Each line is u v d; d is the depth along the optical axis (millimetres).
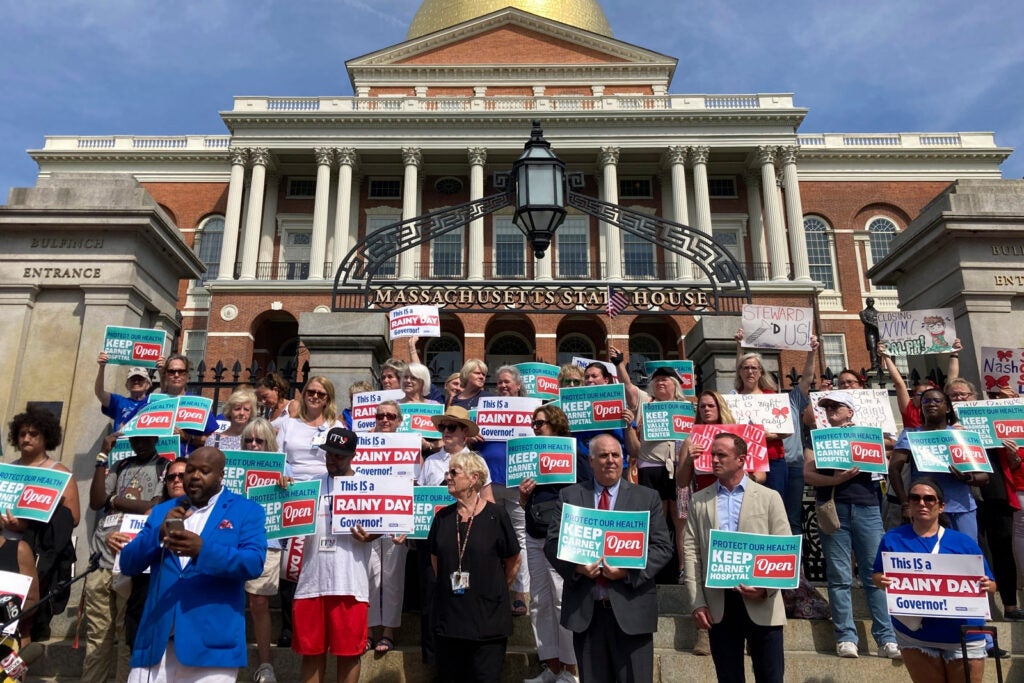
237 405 7254
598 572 4973
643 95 45312
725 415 6723
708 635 5629
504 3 55312
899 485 6812
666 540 5105
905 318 8281
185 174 47469
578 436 7629
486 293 9516
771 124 44281
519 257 44250
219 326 40500
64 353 8766
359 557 5672
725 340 9602
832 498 6520
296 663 6137
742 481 5383
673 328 42625
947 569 5016
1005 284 8953
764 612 4902
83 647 6426
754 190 46344
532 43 50219
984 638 4977
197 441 7297
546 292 9492
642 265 44594
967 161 47688
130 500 5875
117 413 7645
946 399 7129
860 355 44344
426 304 9352
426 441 7418
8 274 8914
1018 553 6867
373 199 46969
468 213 9938
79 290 8984
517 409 7328
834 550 6402
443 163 46656
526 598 7047
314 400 7168
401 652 6141
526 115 44062
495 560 5484
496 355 44344
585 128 44562
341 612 5496
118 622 5980
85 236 9094
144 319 9578
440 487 6242
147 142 47938
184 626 4285
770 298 40906
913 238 9727
